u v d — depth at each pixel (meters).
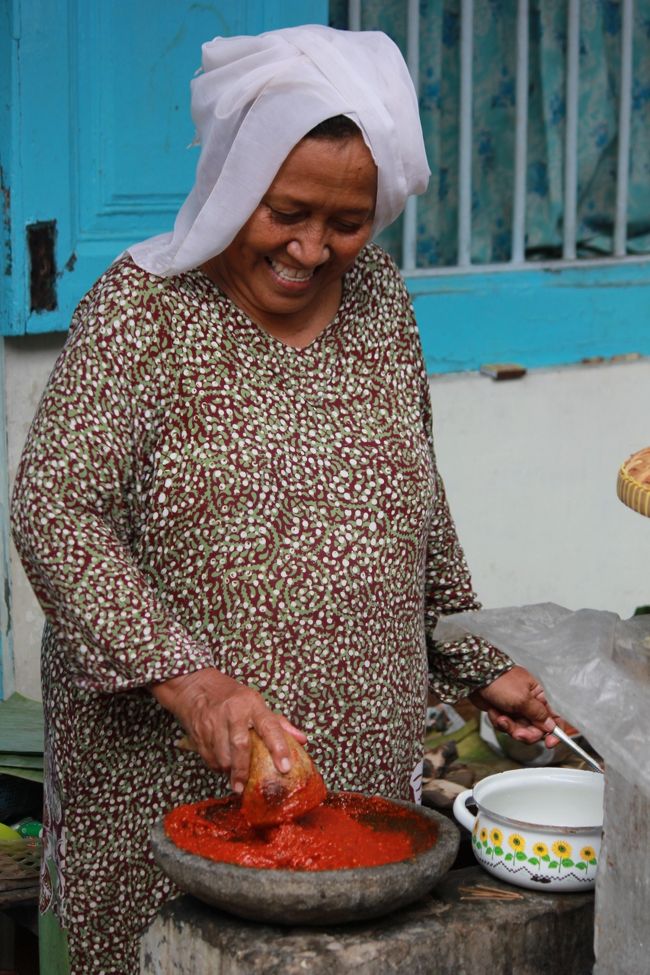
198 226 2.03
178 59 3.77
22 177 3.59
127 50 3.69
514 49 4.66
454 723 3.81
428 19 4.50
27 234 3.62
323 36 2.04
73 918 2.21
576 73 4.64
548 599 4.83
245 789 1.87
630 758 1.77
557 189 4.80
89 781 2.17
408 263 4.49
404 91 2.05
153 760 2.15
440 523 2.43
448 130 4.63
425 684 2.33
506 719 2.46
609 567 4.92
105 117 3.69
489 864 2.07
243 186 1.99
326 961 1.79
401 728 2.25
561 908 1.99
